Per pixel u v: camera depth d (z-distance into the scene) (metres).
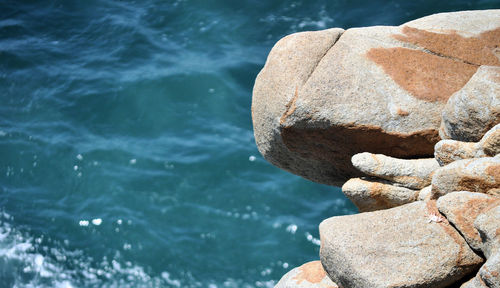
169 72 18.52
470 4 19.52
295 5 20.50
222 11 20.58
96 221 14.70
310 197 15.27
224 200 15.20
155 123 17.27
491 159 4.79
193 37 19.91
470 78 5.64
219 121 17.28
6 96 18.05
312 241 14.21
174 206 15.08
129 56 19.27
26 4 21.30
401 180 5.57
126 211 14.94
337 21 19.78
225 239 14.34
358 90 5.73
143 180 15.63
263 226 14.59
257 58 19.02
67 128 17.06
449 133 5.41
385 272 4.76
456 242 4.79
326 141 6.00
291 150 6.30
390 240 4.89
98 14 20.88
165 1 21.08
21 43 19.80
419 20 6.30
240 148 16.41
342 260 4.93
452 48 5.95
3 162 16.09
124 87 18.09
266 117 6.16
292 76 5.91
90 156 16.22
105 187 15.50
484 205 4.70
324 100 5.77
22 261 13.75
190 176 15.73
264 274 13.62
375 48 5.91
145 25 20.34
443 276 4.73
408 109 5.65
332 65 5.86
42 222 14.67
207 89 18.09
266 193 15.31
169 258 13.93
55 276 13.51
